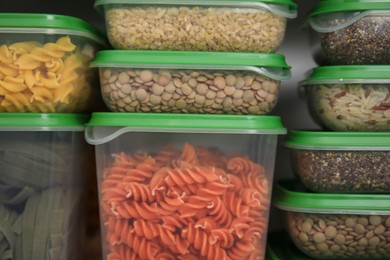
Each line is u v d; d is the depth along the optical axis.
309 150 0.90
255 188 0.86
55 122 0.85
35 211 0.86
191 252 0.83
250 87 0.85
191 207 0.83
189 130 0.83
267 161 0.87
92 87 0.95
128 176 0.84
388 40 0.88
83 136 0.93
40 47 0.85
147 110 0.86
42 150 0.86
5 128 0.84
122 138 0.85
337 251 0.90
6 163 0.86
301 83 0.97
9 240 0.86
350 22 0.88
